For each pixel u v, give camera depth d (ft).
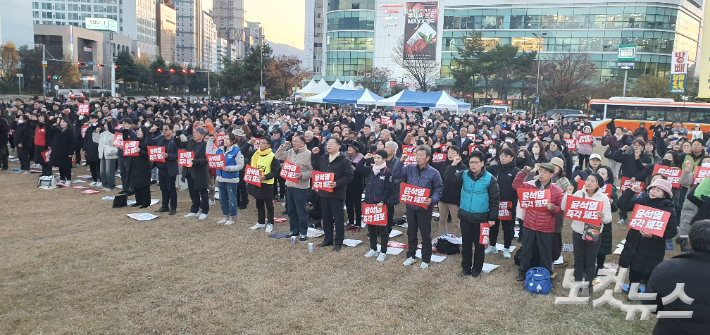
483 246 23.36
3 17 287.28
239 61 226.99
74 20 481.05
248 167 29.84
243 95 217.97
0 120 48.75
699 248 10.84
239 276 22.84
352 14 261.44
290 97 220.23
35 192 40.16
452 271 24.47
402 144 45.19
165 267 23.70
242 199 36.99
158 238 28.48
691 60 245.86
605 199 20.75
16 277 21.95
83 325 17.65
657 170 32.24
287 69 253.85
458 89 212.02
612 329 18.47
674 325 10.84
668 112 108.68
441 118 80.74
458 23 240.53
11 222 30.86
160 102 85.05
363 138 43.29
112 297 20.11
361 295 21.04
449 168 28.45
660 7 214.69
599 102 114.83
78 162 55.26
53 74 258.98
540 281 21.61
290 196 29.04
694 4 238.68
